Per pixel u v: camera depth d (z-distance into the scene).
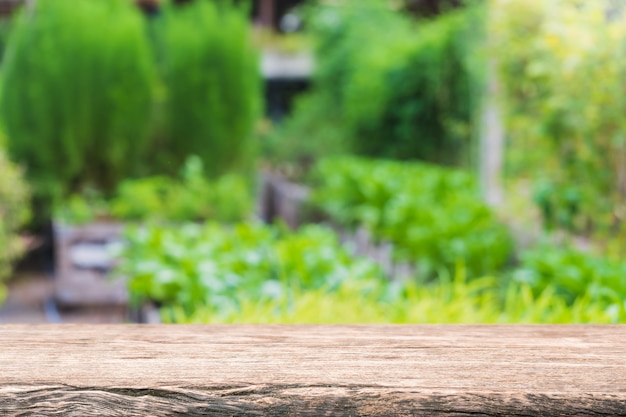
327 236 3.71
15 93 6.08
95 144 6.23
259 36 11.79
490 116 4.96
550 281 2.63
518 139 4.37
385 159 7.61
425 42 7.24
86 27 6.21
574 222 3.70
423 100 7.24
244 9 7.00
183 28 6.80
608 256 3.20
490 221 4.14
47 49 6.11
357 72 8.29
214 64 6.75
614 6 3.36
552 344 0.88
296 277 2.81
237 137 6.80
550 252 2.90
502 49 4.11
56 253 5.38
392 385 0.74
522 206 4.23
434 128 7.22
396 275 4.19
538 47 3.70
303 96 9.58
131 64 6.32
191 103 6.69
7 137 6.00
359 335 0.90
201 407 0.73
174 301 2.97
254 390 0.73
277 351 0.83
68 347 0.84
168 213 5.85
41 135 6.08
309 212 6.54
